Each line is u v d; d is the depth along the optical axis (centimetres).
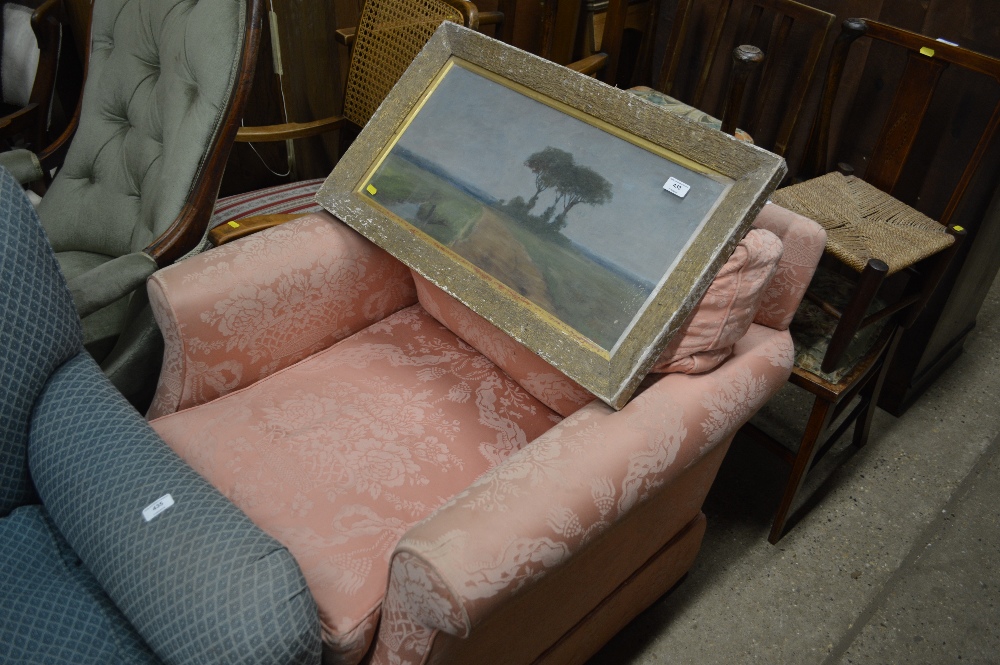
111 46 162
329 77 218
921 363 193
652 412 103
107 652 92
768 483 180
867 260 137
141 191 154
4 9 212
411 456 117
